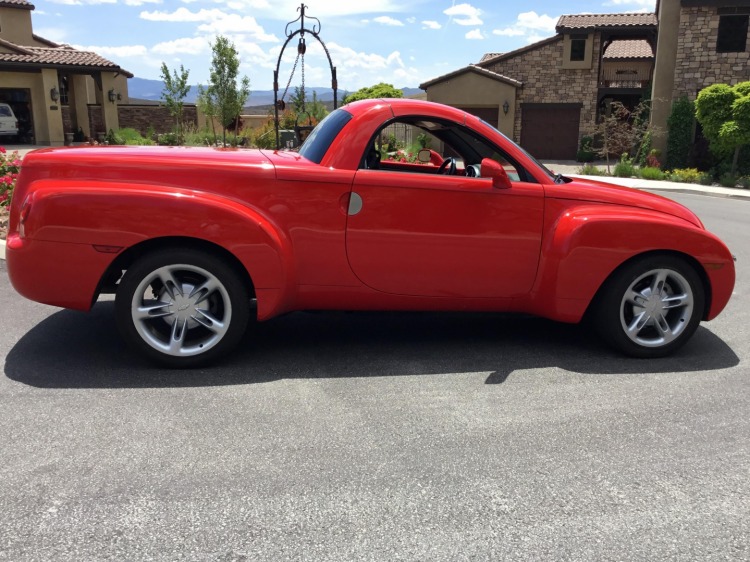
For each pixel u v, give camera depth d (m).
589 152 31.69
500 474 2.87
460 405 3.57
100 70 30.83
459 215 4.11
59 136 29.94
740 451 3.12
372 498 2.67
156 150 4.11
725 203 16.72
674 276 4.34
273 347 4.45
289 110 26.34
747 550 2.40
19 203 3.91
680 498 2.72
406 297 4.21
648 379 4.03
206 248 3.88
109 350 4.28
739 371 4.20
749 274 7.27
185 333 3.94
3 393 3.57
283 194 3.94
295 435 3.18
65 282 3.78
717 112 22.00
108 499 2.61
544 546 2.39
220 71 25.62
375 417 3.40
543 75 32.06
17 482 2.71
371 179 4.00
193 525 2.46
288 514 2.55
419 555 2.33
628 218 4.21
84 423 3.25
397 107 4.16
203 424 3.27
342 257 4.05
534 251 4.24
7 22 35.69
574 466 2.95
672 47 25.16
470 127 4.25
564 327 5.11
